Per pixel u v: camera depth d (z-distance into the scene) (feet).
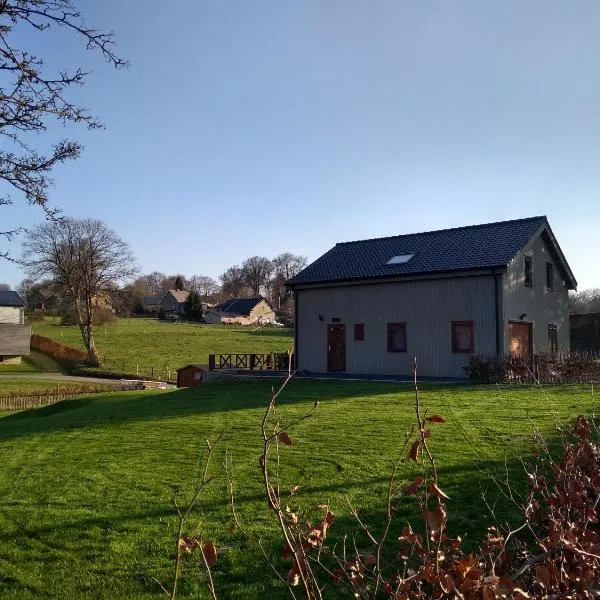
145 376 170.09
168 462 35.94
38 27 27.32
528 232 84.84
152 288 541.75
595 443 22.24
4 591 20.40
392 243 97.40
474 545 21.31
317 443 38.11
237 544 22.99
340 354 92.89
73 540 24.30
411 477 29.30
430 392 63.05
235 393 73.87
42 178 29.40
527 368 66.59
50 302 235.81
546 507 22.89
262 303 372.58
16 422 67.31
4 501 29.81
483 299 80.43
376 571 15.56
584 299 190.08
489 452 32.96
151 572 21.24
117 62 29.19
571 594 11.74
